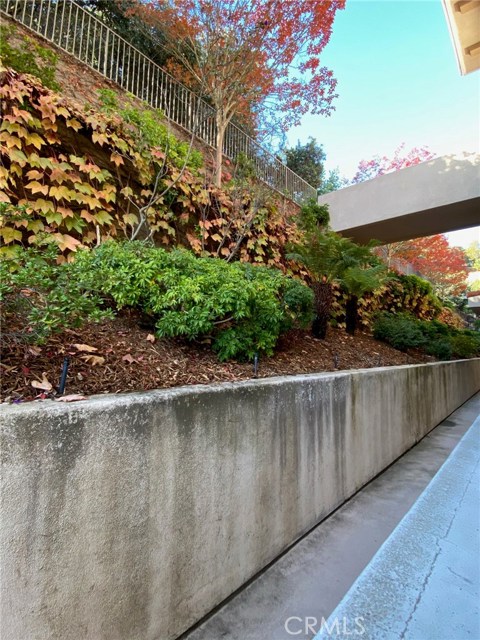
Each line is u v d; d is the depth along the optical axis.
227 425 1.73
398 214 7.18
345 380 2.96
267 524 1.97
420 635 1.42
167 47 6.08
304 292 3.57
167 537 1.41
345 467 2.88
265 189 5.12
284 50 5.46
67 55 5.06
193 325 2.18
